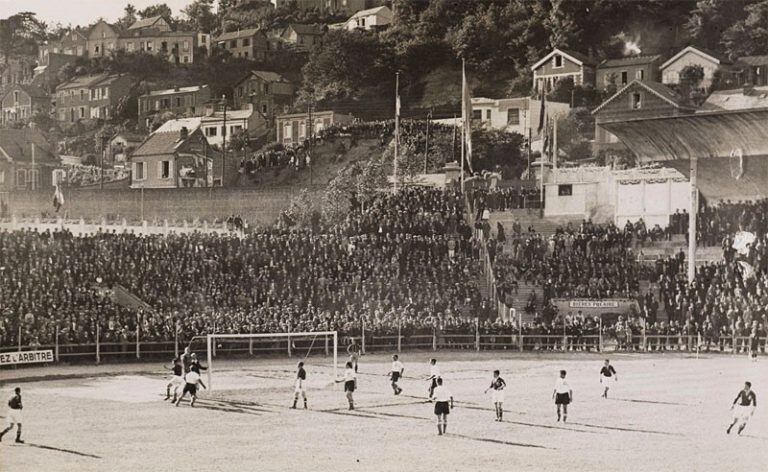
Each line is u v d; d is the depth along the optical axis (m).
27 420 34.00
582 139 75.69
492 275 70.25
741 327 63.16
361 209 74.88
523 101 77.50
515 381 46.50
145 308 59.22
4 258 57.75
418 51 80.75
